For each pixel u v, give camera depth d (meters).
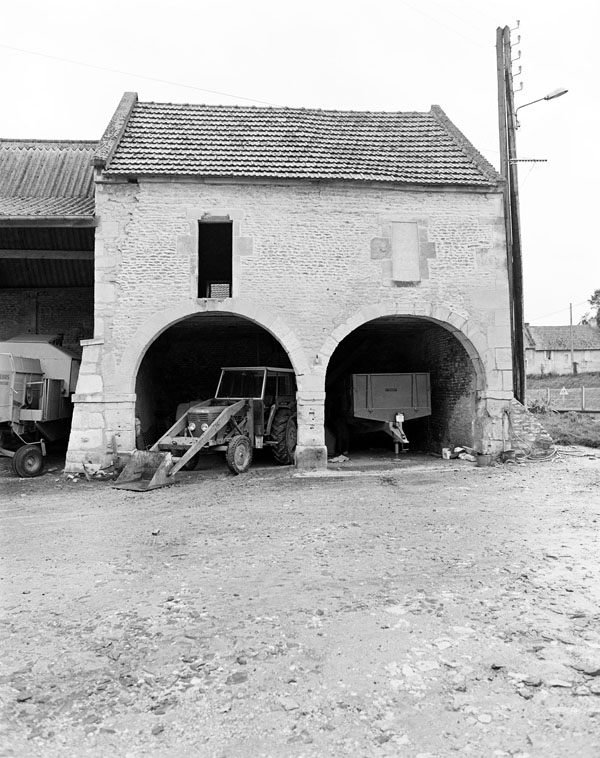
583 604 4.46
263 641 3.94
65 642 4.01
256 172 11.70
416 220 12.21
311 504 8.52
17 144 16.39
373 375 13.70
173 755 2.79
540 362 51.78
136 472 10.67
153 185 11.59
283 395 13.24
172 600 4.71
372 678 3.43
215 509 8.30
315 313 11.86
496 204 12.40
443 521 7.27
